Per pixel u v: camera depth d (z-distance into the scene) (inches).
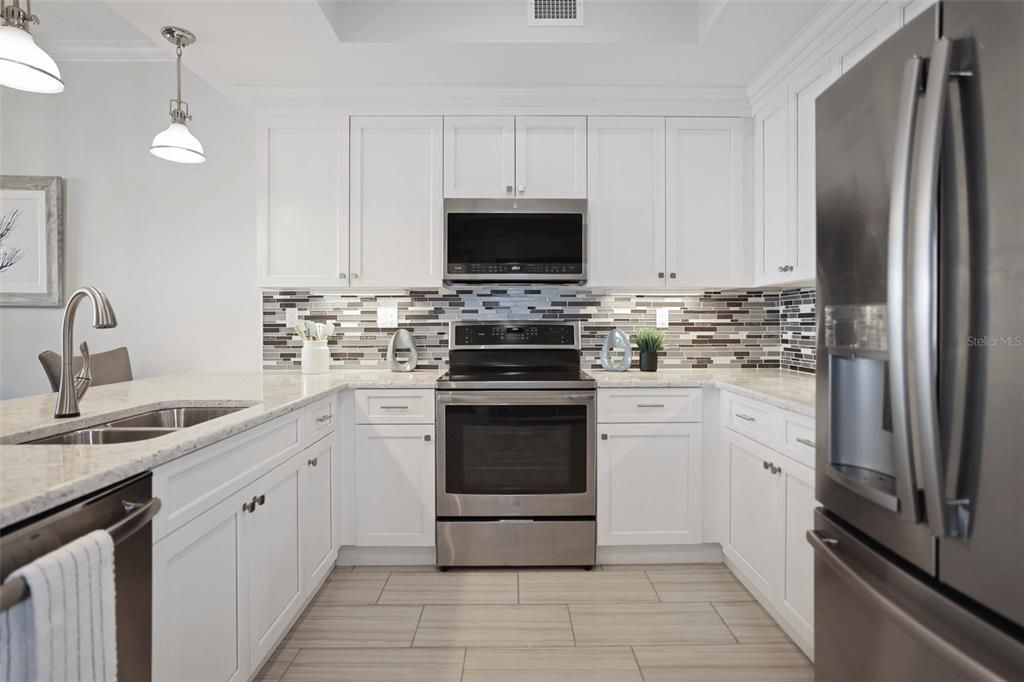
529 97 107.0
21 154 118.4
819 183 52.0
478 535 99.1
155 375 120.2
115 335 119.8
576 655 73.4
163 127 119.3
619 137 108.7
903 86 37.3
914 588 39.6
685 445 100.4
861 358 47.4
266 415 63.8
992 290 31.9
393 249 108.0
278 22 82.6
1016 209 30.5
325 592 91.0
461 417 98.7
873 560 44.6
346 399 98.8
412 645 75.8
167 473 46.6
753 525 85.7
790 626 76.1
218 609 55.2
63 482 36.3
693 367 122.6
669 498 100.4
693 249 109.0
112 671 36.8
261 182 107.2
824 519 52.6
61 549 33.9
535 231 106.1
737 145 109.0
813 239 86.6
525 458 99.2
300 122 107.1
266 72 99.1
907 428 36.8
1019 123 30.3
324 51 91.5
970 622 34.7
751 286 109.2
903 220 36.8
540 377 104.4
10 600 29.7
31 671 31.3
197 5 78.0
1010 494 31.1
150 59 118.7
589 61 95.6
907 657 41.0
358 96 106.1
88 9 104.0
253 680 68.1
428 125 107.6
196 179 120.0
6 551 31.9
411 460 99.3
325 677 69.0
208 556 53.4
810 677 68.6
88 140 118.8
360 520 99.4
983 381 32.5
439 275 108.0
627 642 76.3
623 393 100.0
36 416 61.6
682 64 96.7
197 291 120.3
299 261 107.8
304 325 115.7
